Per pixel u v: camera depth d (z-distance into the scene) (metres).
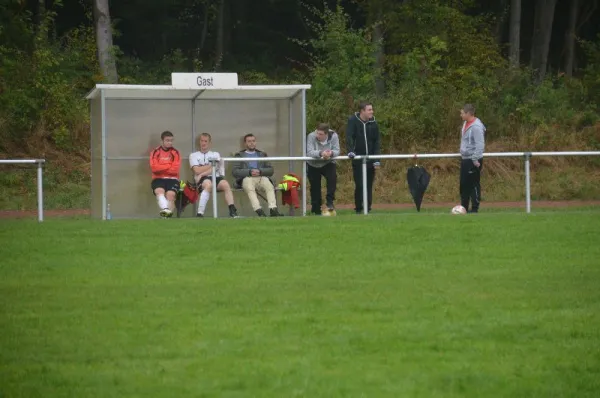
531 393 29.45
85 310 39.56
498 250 52.84
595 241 55.72
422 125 120.12
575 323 37.16
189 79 75.12
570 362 32.38
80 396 29.22
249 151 79.25
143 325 37.09
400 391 29.48
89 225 63.50
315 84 123.88
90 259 50.75
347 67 126.19
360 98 120.88
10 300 41.34
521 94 130.38
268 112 81.94
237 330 36.28
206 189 75.81
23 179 110.25
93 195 80.81
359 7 159.00
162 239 56.84
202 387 29.94
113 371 31.61
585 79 138.38
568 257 50.75
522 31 194.62
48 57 123.38
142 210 79.81
